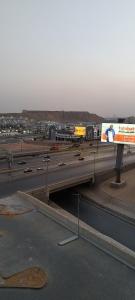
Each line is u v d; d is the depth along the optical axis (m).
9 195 55.56
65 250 32.91
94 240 35.16
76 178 75.25
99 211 65.50
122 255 31.34
